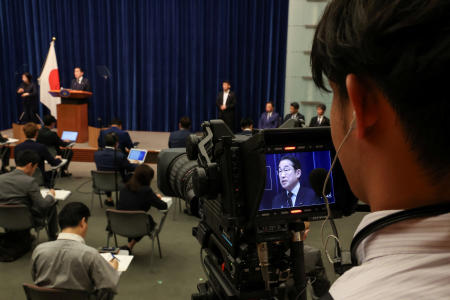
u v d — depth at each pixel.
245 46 9.47
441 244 0.22
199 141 1.13
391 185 0.25
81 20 9.77
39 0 9.65
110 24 9.65
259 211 1.04
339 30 0.25
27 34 9.84
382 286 0.22
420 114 0.22
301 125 1.15
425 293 0.21
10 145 7.83
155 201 3.98
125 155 5.84
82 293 2.41
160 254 4.15
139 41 9.75
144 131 10.05
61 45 9.82
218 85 9.63
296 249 1.16
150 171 3.99
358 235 0.26
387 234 0.24
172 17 9.50
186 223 5.03
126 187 4.01
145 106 9.99
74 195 5.97
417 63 0.21
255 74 9.66
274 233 1.11
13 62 9.95
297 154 1.04
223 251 1.19
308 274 1.95
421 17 0.21
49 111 9.98
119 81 9.87
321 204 1.04
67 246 2.42
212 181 1.02
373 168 0.26
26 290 2.43
